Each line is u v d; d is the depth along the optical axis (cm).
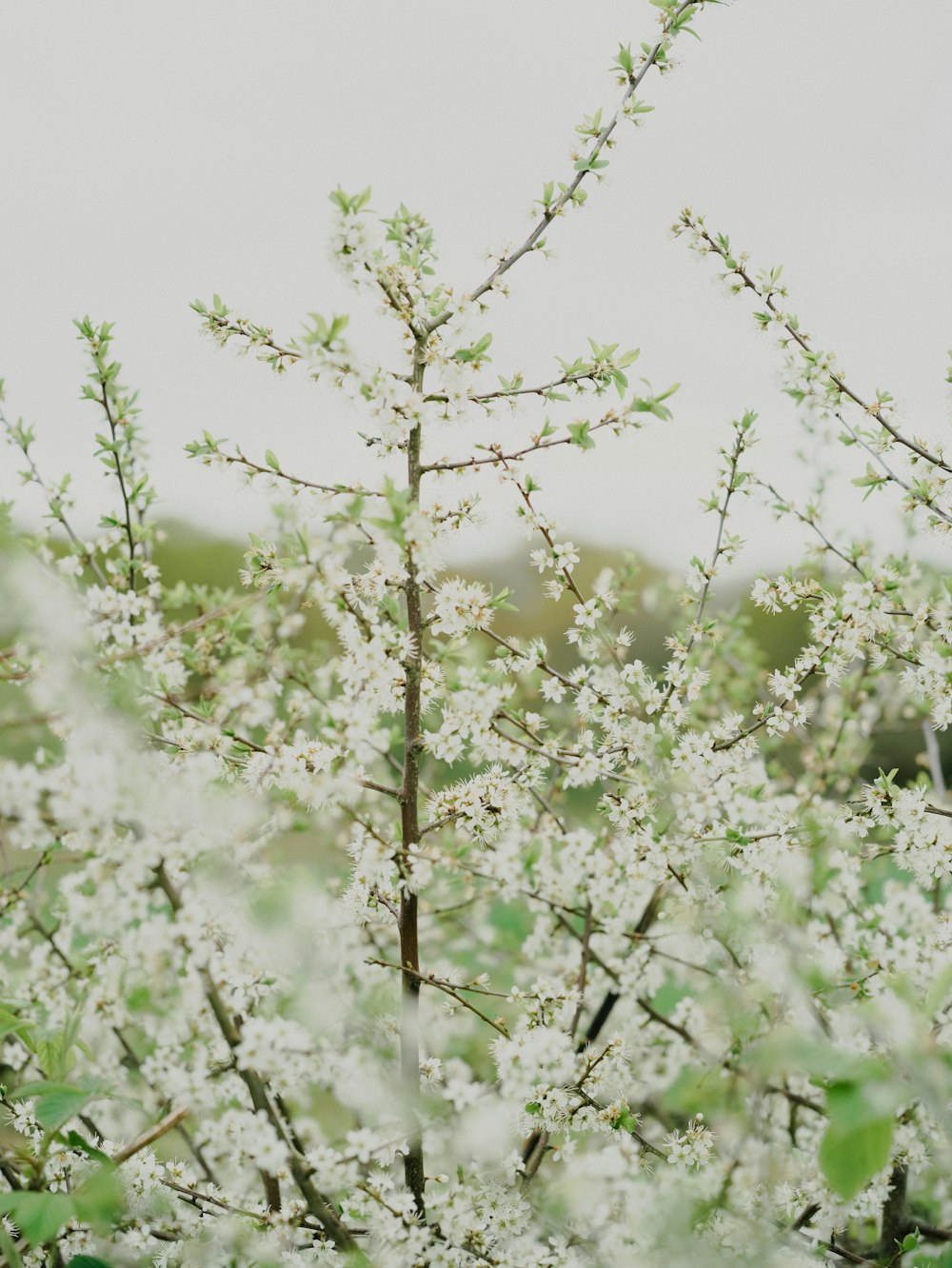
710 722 434
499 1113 260
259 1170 277
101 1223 223
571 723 379
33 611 198
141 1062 343
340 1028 275
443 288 262
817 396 317
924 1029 163
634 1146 253
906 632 322
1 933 306
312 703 319
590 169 260
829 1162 142
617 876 318
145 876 210
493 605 275
